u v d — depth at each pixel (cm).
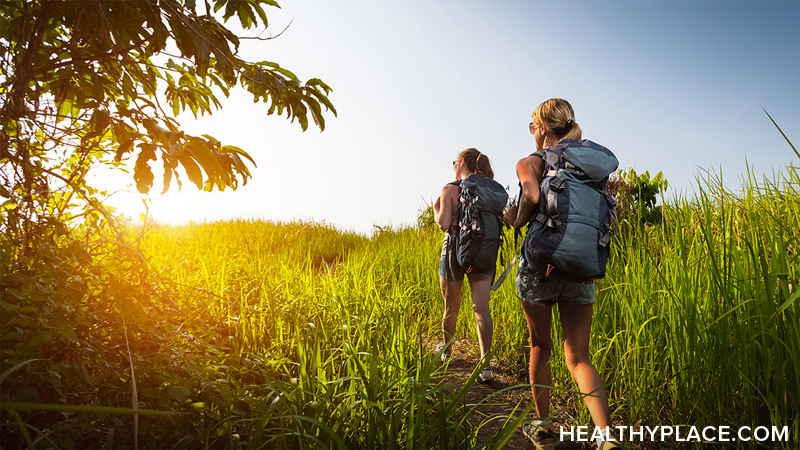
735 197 276
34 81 196
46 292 159
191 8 198
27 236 184
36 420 160
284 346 285
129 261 211
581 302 213
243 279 405
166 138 200
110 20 201
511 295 403
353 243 1052
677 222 288
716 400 209
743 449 187
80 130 226
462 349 402
